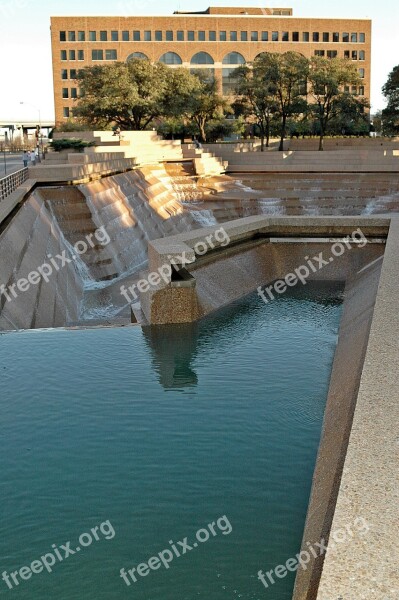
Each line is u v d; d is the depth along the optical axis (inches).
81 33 3683.6
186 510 289.3
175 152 2070.6
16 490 309.3
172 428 369.1
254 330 553.0
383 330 302.4
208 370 458.9
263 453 340.2
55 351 501.0
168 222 1529.3
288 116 2896.2
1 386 433.7
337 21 3882.9
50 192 1072.2
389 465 179.2
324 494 234.7
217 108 2962.6
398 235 626.8
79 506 295.0
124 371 461.4
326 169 2073.1
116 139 2150.6
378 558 141.4
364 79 3954.2
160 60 3747.5
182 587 239.0
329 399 363.3
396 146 2866.6
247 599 231.9
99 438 359.6
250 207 1833.2
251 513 286.8
